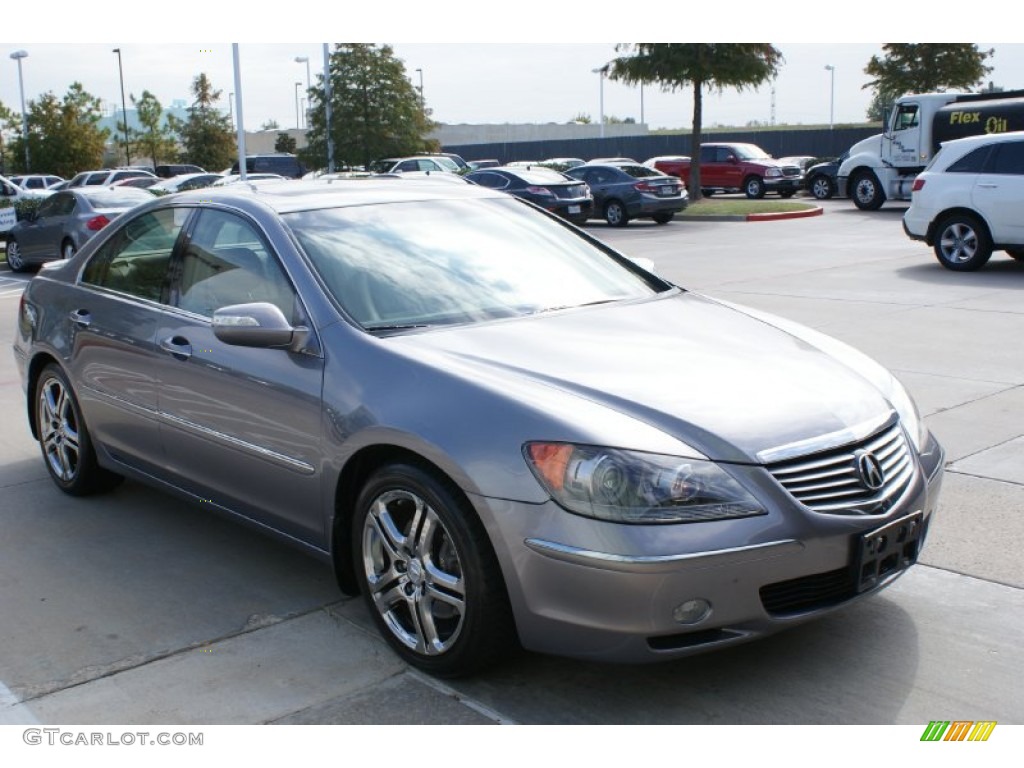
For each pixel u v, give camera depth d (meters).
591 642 3.17
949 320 10.12
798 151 51.72
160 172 41.25
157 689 3.60
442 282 4.27
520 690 3.52
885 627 3.90
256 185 5.00
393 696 3.51
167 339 4.60
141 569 4.66
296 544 4.16
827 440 3.36
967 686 3.48
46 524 5.26
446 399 3.46
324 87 38.81
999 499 5.22
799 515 3.19
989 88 40.00
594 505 3.11
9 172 54.34
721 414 3.34
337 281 4.11
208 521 5.25
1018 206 13.13
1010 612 4.00
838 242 18.58
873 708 3.37
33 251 18.38
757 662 3.66
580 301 4.41
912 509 3.52
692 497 3.11
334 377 3.81
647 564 3.04
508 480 3.22
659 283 4.87
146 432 4.85
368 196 4.79
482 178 24.42
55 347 5.44
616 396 3.40
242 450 4.23
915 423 3.86
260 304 3.96
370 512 3.71
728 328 4.19
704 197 35.72
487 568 3.34
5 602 4.34
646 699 3.45
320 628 4.03
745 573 3.12
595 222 26.75
